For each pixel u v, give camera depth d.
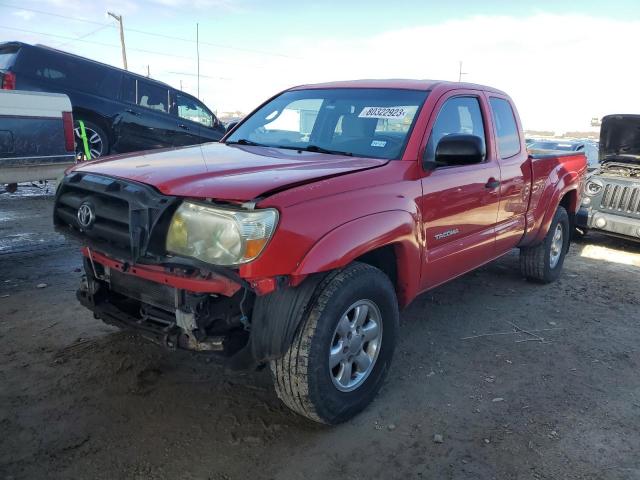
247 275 2.50
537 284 5.99
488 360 4.01
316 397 2.83
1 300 4.59
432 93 3.87
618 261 7.38
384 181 3.19
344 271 2.93
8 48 9.18
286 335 2.68
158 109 10.77
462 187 3.87
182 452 2.78
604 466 2.83
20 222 7.46
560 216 5.79
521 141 5.05
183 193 2.64
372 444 2.93
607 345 4.39
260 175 2.85
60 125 5.67
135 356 3.70
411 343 4.24
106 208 2.86
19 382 3.32
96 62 9.82
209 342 2.73
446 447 2.93
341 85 4.36
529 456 2.88
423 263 3.55
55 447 2.75
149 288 2.89
